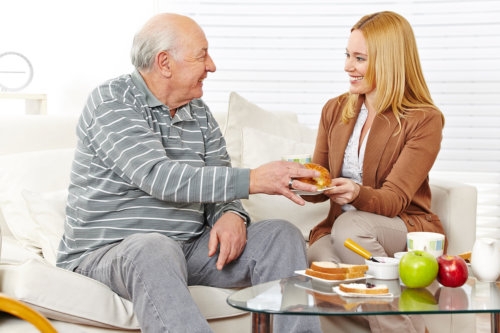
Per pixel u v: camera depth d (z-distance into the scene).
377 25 2.86
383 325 2.40
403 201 2.76
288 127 3.58
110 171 2.50
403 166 2.79
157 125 2.59
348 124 2.97
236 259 2.52
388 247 2.73
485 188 4.67
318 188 2.46
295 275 2.28
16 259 2.74
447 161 4.71
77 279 2.24
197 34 2.61
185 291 2.15
